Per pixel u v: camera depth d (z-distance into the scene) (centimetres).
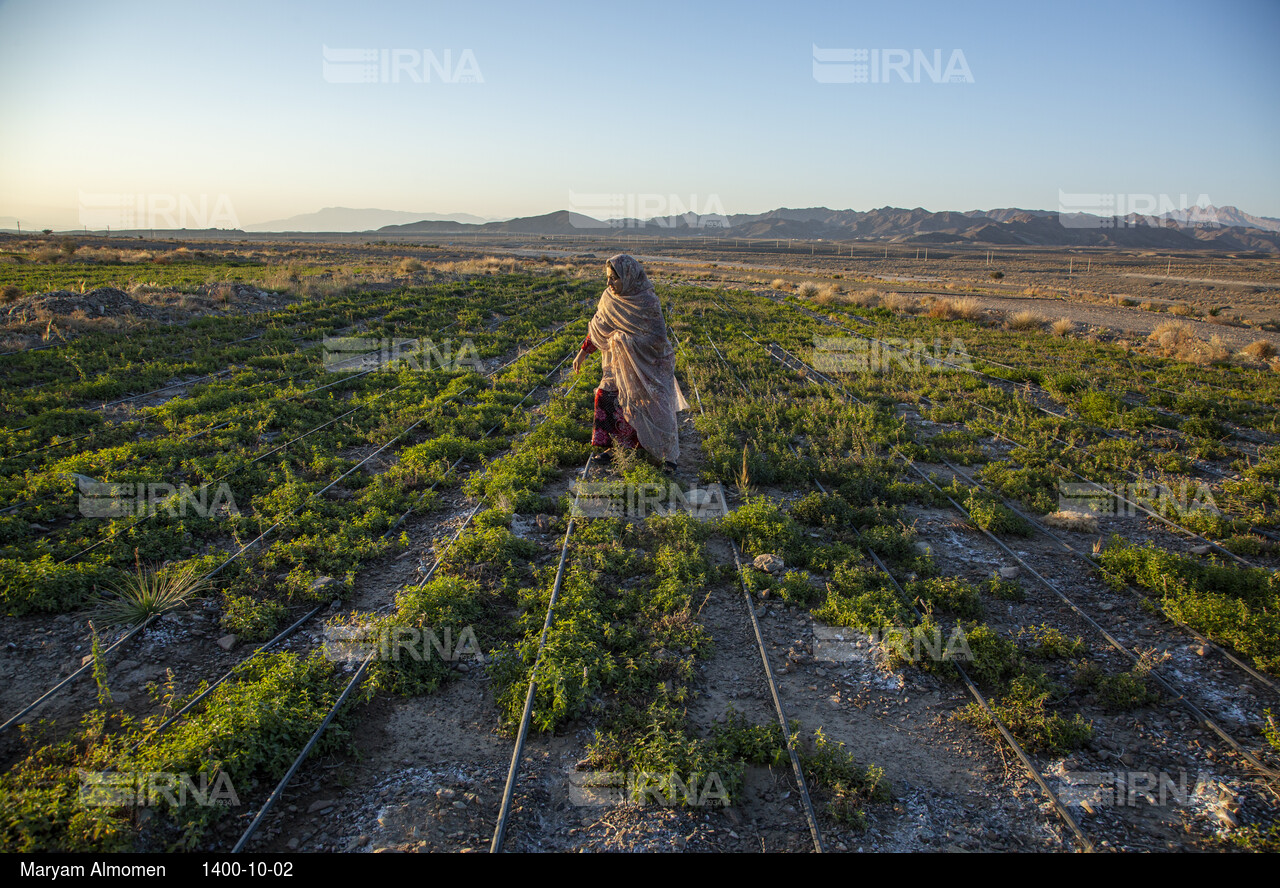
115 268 3906
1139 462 1118
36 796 373
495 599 645
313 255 6819
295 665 508
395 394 1442
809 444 1188
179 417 1208
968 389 1702
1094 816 421
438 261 6900
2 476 901
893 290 5375
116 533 712
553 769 452
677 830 402
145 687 512
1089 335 2977
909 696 533
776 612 642
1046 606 674
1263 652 577
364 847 383
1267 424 1417
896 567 732
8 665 528
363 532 768
